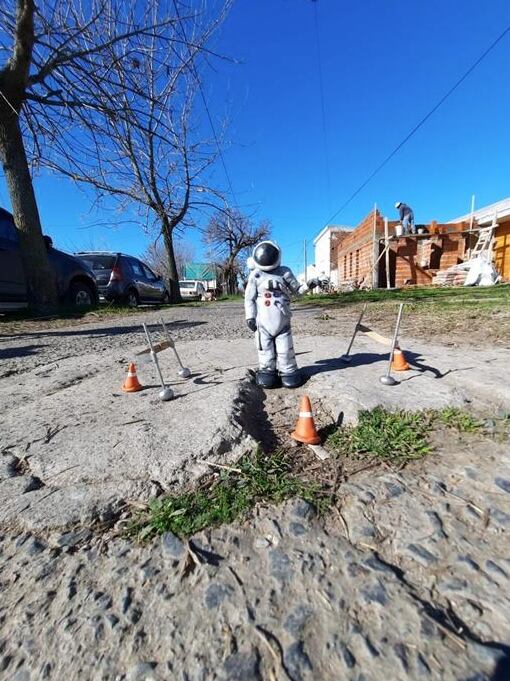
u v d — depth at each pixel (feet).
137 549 4.35
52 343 17.13
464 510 4.68
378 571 3.89
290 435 6.88
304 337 15.99
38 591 3.90
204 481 5.44
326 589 3.72
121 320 25.68
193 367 11.28
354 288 61.93
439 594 3.62
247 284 9.46
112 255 37.96
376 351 12.31
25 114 25.36
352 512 4.75
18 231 25.85
